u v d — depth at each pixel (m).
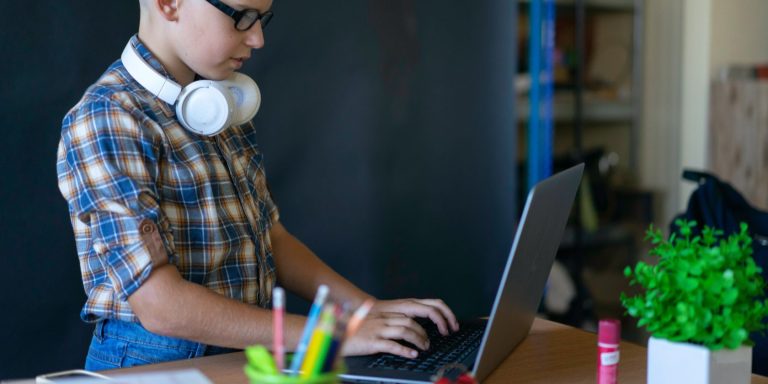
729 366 1.08
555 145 3.66
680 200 3.89
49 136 1.99
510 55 2.72
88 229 1.40
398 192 2.55
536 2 3.40
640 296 1.15
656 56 3.84
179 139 1.43
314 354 0.83
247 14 1.41
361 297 1.62
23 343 1.99
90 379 1.09
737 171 3.64
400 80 2.53
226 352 1.47
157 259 1.30
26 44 1.95
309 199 2.40
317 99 2.39
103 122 1.32
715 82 3.73
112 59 2.07
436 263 2.64
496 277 2.76
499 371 1.31
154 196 1.35
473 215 2.70
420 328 1.40
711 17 3.74
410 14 2.53
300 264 1.69
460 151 2.65
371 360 1.29
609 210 3.80
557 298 3.56
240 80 1.53
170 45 1.44
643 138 3.86
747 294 1.11
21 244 1.97
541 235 1.27
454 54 2.61
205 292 1.32
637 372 1.30
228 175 1.51
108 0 2.05
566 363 1.35
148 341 1.40
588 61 3.72
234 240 1.48
